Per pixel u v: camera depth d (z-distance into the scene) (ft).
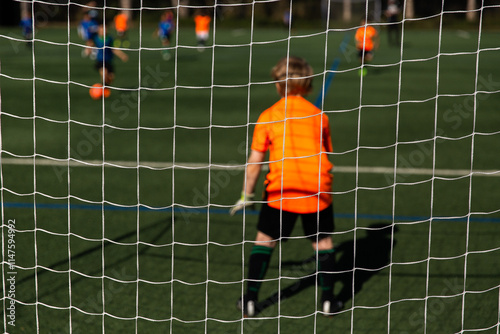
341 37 275.59
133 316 28.55
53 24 312.91
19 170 55.52
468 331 27.35
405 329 27.63
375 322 28.30
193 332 27.22
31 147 65.05
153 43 224.74
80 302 29.89
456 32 282.77
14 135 71.46
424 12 207.00
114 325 27.66
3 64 142.41
